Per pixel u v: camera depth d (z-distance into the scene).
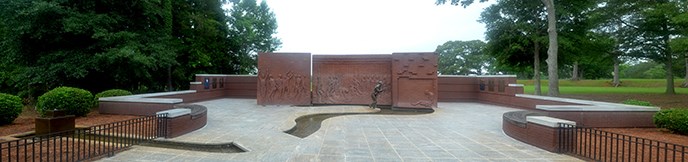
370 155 6.02
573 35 22.39
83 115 10.22
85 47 15.66
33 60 15.90
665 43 23.67
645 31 23.86
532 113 9.15
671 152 5.95
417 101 14.55
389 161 5.61
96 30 14.37
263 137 7.62
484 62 43.62
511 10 23.52
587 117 8.81
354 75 16.36
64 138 7.03
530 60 25.23
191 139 7.26
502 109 14.66
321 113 12.89
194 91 16.73
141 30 17.56
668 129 8.05
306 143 7.03
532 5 22.22
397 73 14.90
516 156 5.98
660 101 20.81
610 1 23.64
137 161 5.52
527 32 22.78
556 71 18.30
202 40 22.84
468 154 6.12
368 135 8.04
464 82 18.69
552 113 8.77
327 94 16.36
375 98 14.67
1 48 16.19
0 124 8.45
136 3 16.17
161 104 10.24
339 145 6.86
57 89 10.01
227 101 17.66
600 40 24.16
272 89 15.74
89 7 15.27
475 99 18.64
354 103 16.30
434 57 14.57
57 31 14.40
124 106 10.68
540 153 6.21
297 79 15.84
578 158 5.82
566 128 6.20
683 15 16.55
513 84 15.66
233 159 5.71
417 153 6.19
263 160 5.65
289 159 5.71
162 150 6.40
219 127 9.02
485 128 9.30
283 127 9.11
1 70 20.00
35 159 5.34
